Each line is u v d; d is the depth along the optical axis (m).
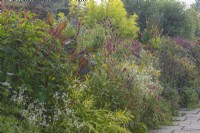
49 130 5.52
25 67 5.59
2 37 5.64
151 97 8.44
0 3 6.07
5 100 5.41
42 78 5.78
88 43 8.91
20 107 5.45
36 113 5.53
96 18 13.67
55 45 6.11
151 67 9.94
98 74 7.40
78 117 5.99
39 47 5.73
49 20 6.85
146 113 8.26
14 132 4.88
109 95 7.23
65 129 5.65
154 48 13.61
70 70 6.30
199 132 8.03
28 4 7.28
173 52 13.53
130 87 7.64
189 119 9.59
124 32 13.66
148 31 16.08
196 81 12.91
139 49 11.88
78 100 6.18
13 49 5.59
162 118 8.80
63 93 5.90
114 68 7.82
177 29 20.02
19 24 5.68
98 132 5.92
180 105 11.58
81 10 13.21
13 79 5.60
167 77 11.59
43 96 5.64
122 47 10.27
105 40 9.20
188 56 14.33
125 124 7.01
